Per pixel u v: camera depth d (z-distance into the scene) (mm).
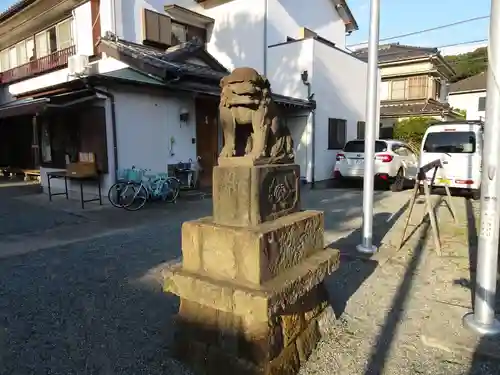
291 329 2334
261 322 2107
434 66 21078
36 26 12500
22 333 2865
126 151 8406
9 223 6562
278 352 2195
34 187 11172
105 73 8328
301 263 2496
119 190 7938
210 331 2332
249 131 2619
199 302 2223
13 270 4238
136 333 2867
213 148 10797
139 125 8641
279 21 13609
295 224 2422
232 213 2332
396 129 19109
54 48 12117
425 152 9539
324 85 12781
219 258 2238
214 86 9883
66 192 8953
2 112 10492
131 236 5699
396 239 5406
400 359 2479
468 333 2740
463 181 8938
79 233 5891
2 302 3402
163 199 8516
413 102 21578
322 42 12531
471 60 34844
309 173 12406
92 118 8312
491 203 2689
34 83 12750
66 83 7992
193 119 10016
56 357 2555
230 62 13977
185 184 9867
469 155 8875
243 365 2162
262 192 2309
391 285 3758
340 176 11352
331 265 2670
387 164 10445
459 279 3865
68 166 8133
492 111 2617
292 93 12578
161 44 11516
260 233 2080
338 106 13695
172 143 9445
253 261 2076
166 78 8305
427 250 4875
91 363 2482
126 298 3496
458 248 4938
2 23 12570
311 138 12273
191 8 13680
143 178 8086
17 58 14125
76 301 3430
